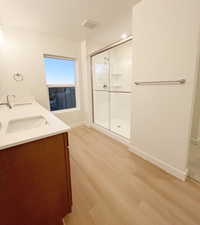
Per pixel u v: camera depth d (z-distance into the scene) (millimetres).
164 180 1493
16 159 764
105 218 1089
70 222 1061
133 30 1748
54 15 1954
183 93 1343
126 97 3242
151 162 1814
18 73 2451
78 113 3498
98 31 2551
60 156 943
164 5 1359
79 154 2102
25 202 845
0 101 2221
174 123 1468
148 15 1526
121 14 1952
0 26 2156
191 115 1330
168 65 1423
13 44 2340
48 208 960
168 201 1230
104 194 1330
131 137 2086
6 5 1671
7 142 723
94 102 3389
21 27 2338
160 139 1648
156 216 1096
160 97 1561
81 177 1581
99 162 1880
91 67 3191
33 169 836
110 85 3475
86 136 2848
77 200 1264
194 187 1385
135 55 1778
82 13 1915
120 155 2051
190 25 1196
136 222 1052
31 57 2553
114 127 3105
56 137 901
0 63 2242
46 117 1313
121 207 1185
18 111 1664
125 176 1582
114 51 3303
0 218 774
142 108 1812
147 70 1652
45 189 915
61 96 3232
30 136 801
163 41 1428
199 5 1120
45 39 2662
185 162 1437
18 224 846
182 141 1424
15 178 781
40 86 2740
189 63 1256
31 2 1625
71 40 3020
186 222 1042
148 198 1271
